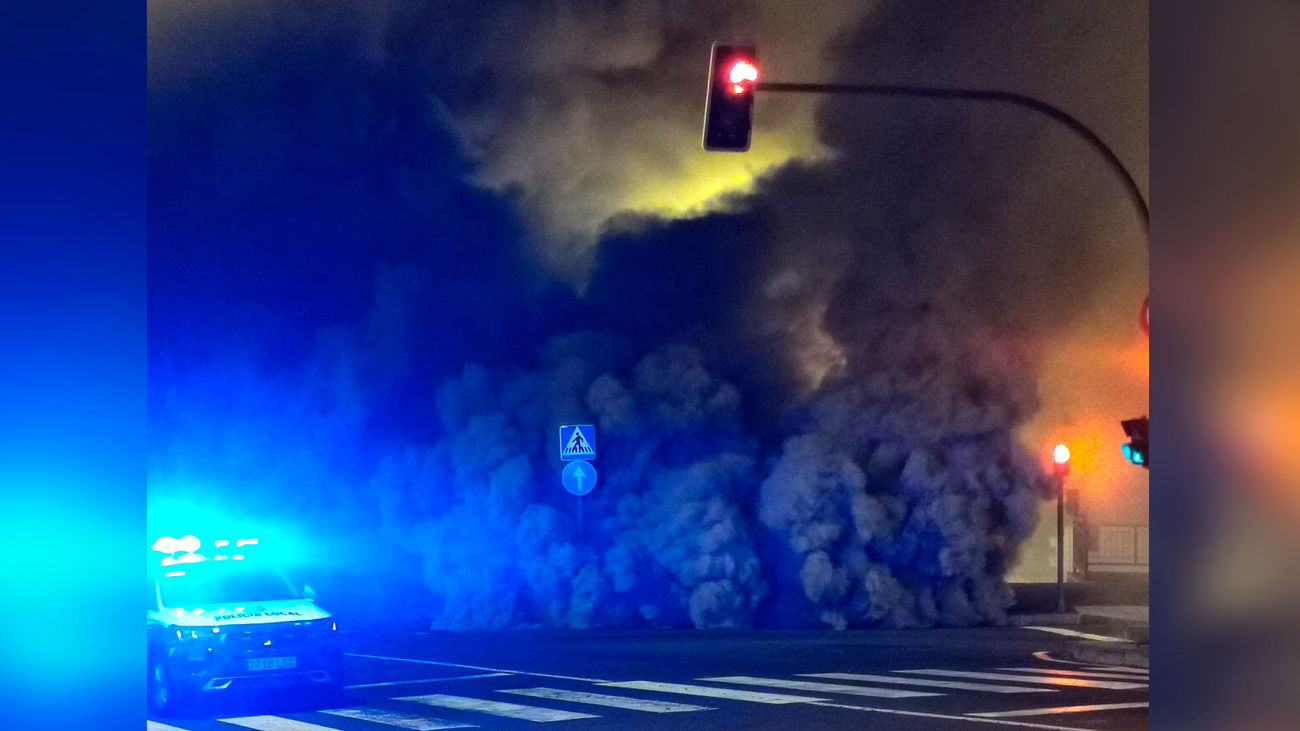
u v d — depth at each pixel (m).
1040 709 11.59
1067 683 13.80
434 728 10.84
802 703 12.15
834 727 10.56
